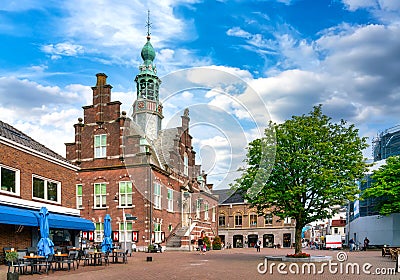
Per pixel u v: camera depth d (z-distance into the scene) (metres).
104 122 39.38
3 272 16.45
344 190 22.92
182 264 20.89
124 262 21.97
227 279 14.08
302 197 24.22
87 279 14.31
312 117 24.09
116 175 38.19
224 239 67.12
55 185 25.84
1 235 20.61
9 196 21.48
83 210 38.56
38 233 23.36
